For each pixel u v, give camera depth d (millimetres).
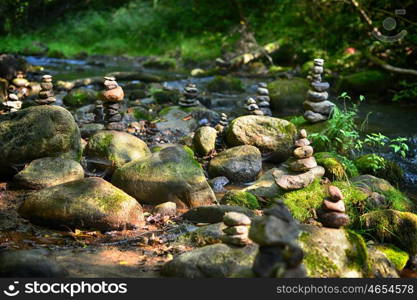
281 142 6082
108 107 5988
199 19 17484
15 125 5211
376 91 10055
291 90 9070
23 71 11375
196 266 3402
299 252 2697
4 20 17094
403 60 11094
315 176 4930
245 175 5582
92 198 4281
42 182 4906
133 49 16969
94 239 4086
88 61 14812
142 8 18719
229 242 3527
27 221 4320
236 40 15125
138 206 4410
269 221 2693
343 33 12984
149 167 4902
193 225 4387
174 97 9117
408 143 7004
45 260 3348
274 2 16172
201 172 4926
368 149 6695
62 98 9055
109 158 5453
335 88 10367
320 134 6281
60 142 5305
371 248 4020
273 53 13680
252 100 6625
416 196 5426
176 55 15344
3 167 5160
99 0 19875
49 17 19062
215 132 6219
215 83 10438
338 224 3650
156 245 4027
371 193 4934
